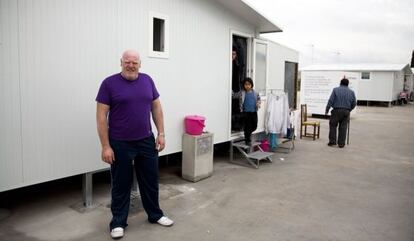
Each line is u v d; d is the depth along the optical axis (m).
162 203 4.30
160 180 5.26
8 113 3.37
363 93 22.31
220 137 6.23
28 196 4.38
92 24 4.01
